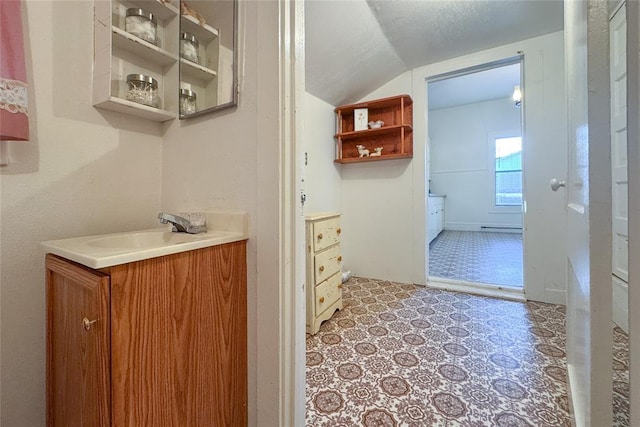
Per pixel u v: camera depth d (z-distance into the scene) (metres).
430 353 1.53
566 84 1.07
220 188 0.99
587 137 0.56
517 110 5.61
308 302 1.77
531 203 2.26
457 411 1.12
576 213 0.79
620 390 1.13
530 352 1.53
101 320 0.59
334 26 1.82
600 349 0.55
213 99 1.01
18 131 0.78
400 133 2.77
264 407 0.88
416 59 2.50
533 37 2.20
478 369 1.38
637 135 0.41
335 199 2.96
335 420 1.08
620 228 1.24
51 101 0.92
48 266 0.81
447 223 6.38
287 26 0.84
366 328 1.84
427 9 1.83
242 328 0.90
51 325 0.81
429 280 2.82
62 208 0.96
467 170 6.14
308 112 2.53
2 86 0.75
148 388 0.66
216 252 0.82
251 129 0.90
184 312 0.74
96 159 1.04
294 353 0.86
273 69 0.84
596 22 0.52
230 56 0.96
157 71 1.17
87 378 0.65
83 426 0.67
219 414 0.83
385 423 1.06
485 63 2.37
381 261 2.91
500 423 1.05
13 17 0.78
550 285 2.22
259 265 0.88
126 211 1.12
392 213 2.86
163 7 1.12
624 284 1.24
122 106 1.03
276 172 0.84
